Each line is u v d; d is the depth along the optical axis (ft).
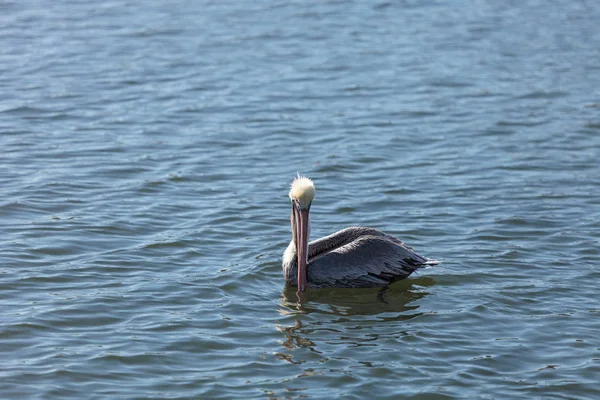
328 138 67.62
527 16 108.47
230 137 67.15
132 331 37.27
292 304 41.50
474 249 47.80
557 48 94.43
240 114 72.74
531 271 44.86
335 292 43.42
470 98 78.28
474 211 53.62
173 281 42.75
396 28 102.12
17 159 60.39
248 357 35.53
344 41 96.22
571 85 81.76
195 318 38.88
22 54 87.66
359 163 62.34
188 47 92.02
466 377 34.12
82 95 75.97
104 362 34.47
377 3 113.60
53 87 77.87
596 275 44.19
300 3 112.78
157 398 31.99
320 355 35.86
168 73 83.25
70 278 42.45
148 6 109.50
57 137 65.57
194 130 68.59
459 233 50.14
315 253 45.50
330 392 32.76
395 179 59.31
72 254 45.47
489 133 69.26
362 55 91.15
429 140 67.56
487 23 104.83
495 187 57.88
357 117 72.84
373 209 53.98
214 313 39.63
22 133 66.08
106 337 36.63
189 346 36.22
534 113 74.08
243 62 87.56
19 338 36.19
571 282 43.34
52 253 45.42
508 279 43.96
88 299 40.06
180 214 52.01
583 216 52.65
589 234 49.70
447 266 45.55
